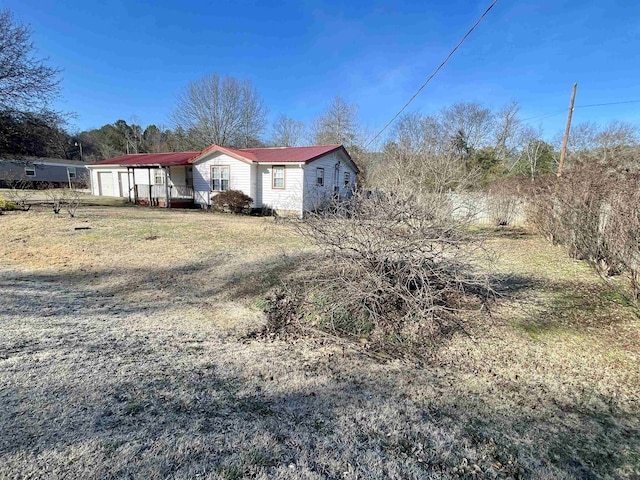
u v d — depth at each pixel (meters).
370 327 3.72
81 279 5.33
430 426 2.14
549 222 8.73
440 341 3.49
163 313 4.13
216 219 13.04
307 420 2.14
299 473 1.65
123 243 7.85
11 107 14.38
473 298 4.43
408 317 3.71
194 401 2.25
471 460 1.85
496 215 12.30
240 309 4.35
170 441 1.81
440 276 3.87
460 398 2.51
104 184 23.70
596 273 5.82
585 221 6.30
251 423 2.05
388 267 3.96
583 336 3.56
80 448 1.70
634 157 17.03
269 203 16.00
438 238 3.65
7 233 8.52
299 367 2.91
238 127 34.78
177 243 8.06
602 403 2.47
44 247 7.22
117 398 2.20
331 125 33.22
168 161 18.19
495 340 3.50
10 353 2.72
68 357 2.74
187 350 3.12
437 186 7.06
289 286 4.93
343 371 2.88
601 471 1.82
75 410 2.03
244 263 6.39
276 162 15.12
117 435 1.82
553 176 9.71
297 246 7.88
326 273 4.25
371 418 2.20
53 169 30.31
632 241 4.46
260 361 2.99
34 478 1.49
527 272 5.93
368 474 1.68
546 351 3.26
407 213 3.79
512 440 2.04
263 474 1.62
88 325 3.55
